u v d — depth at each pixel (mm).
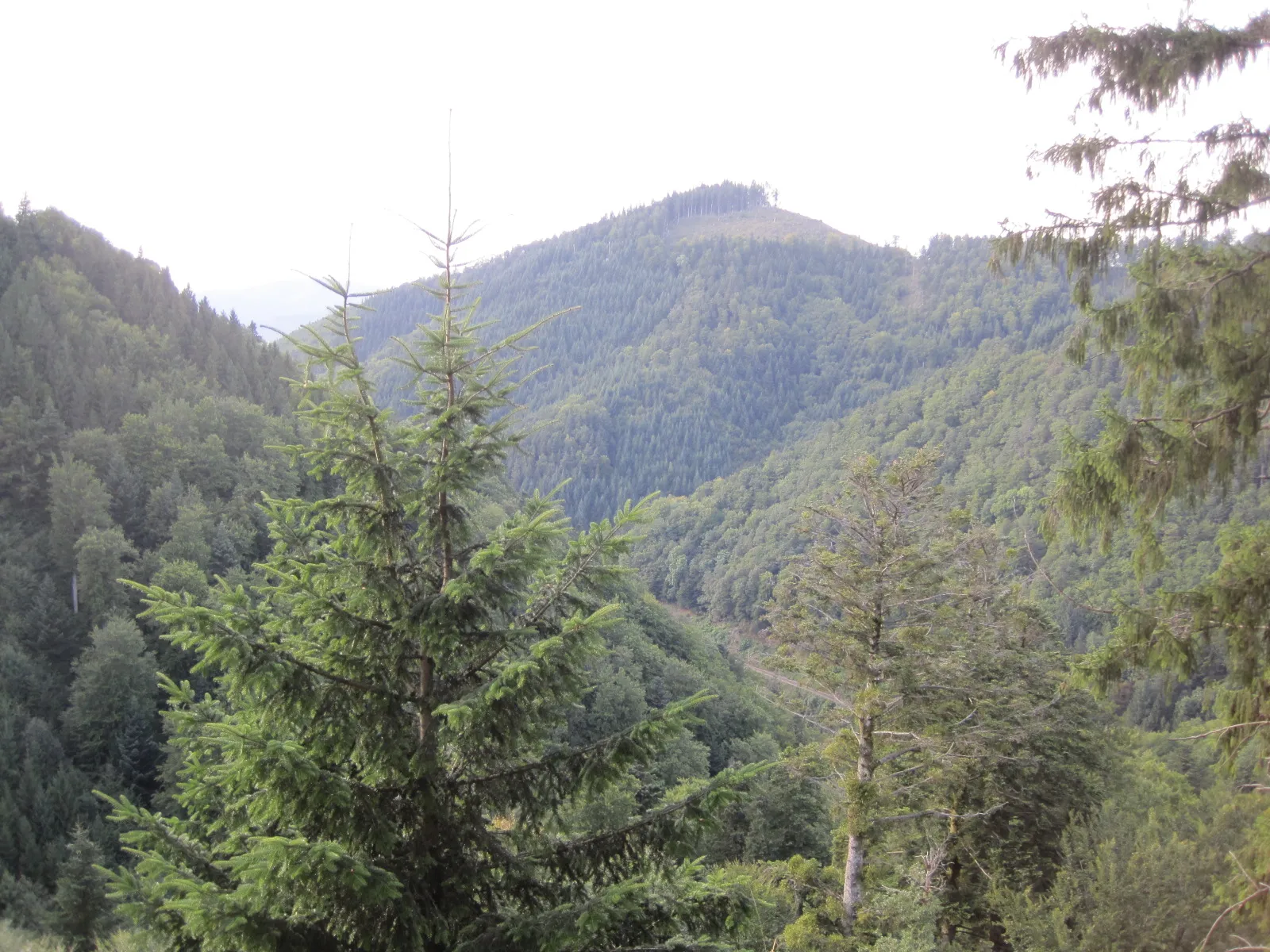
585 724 38469
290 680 5766
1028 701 15461
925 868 15703
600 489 160375
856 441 137250
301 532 6621
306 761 5137
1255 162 5969
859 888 14758
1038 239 6859
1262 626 6051
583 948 6078
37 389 61125
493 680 5953
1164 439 6375
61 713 37750
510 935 5645
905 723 15336
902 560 14352
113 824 33469
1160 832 11828
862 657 14484
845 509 15234
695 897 6324
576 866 6426
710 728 46781
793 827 27031
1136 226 6367
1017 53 6805
